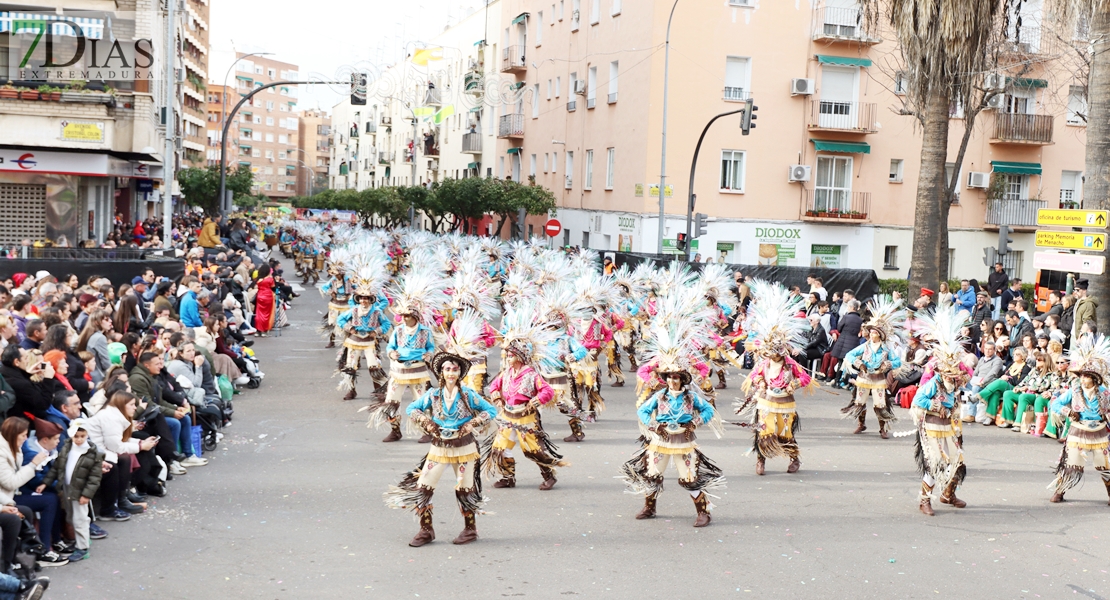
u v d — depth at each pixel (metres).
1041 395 15.37
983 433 15.57
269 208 120.00
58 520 8.34
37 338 11.91
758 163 37.69
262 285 25.08
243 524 9.45
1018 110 40.41
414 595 7.66
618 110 40.12
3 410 8.86
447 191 48.38
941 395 10.48
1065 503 11.17
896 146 39.09
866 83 38.28
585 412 15.20
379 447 13.12
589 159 44.16
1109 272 18.02
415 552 8.76
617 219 40.12
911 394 17.14
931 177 23.02
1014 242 41.00
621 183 39.81
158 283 18.23
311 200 96.56
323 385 18.02
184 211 83.12
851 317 19.81
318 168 153.88
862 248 39.03
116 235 31.95
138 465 9.86
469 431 8.98
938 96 22.72
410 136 72.69
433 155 68.00
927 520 10.23
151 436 10.68
